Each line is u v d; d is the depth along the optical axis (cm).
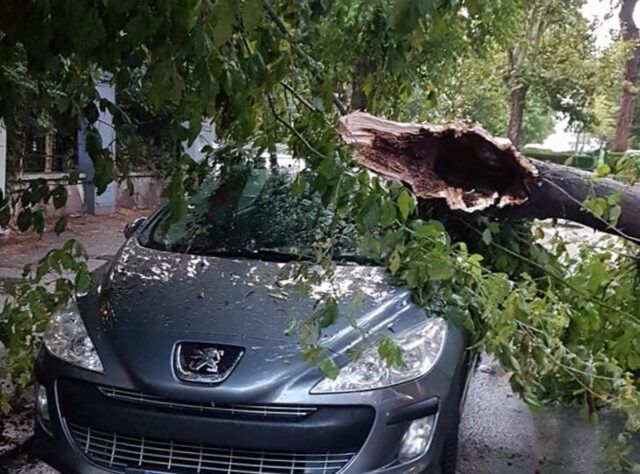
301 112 372
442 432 317
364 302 337
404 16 229
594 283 399
